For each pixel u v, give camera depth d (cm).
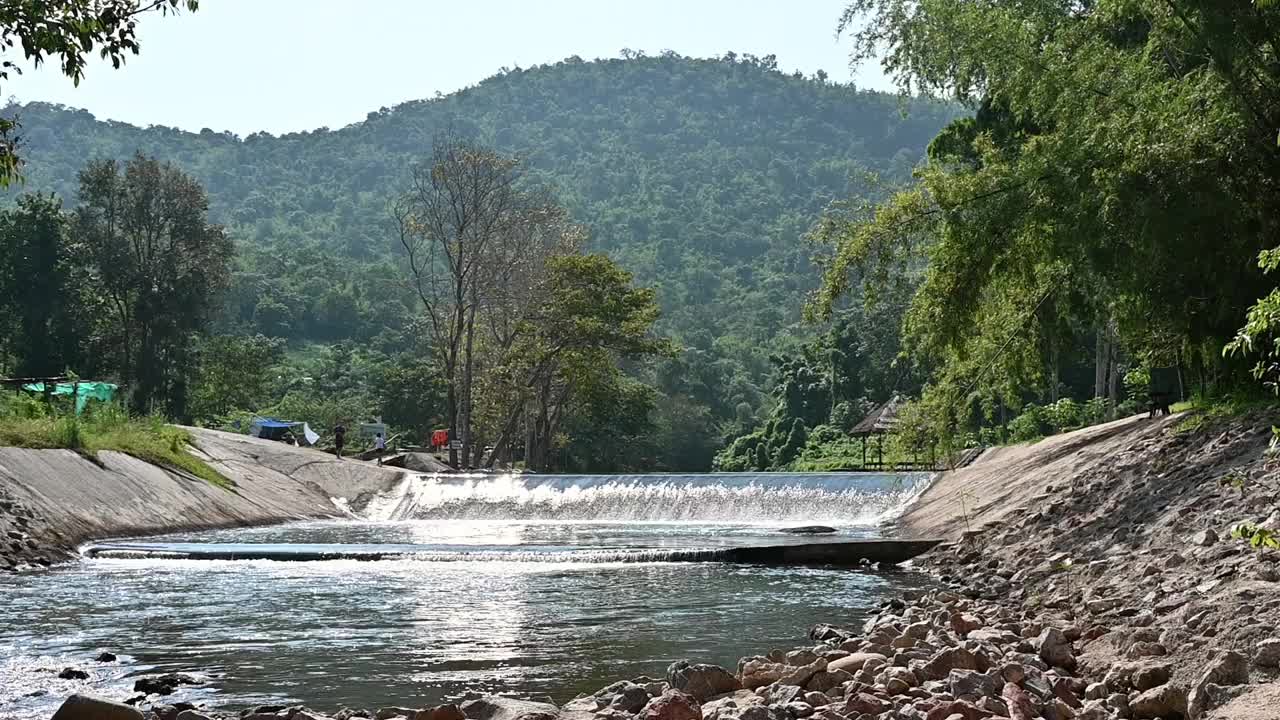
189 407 8444
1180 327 2188
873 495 3684
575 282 6594
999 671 1013
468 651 1352
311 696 1111
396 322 15562
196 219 8275
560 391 7494
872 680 1041
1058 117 2128
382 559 2438
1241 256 1970
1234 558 1295
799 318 16525
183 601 1792
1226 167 1930
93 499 2897
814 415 9231
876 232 2394
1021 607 1526
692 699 938
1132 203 1950
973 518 2625
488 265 6938
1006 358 2448
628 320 6631
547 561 2400
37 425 3131
